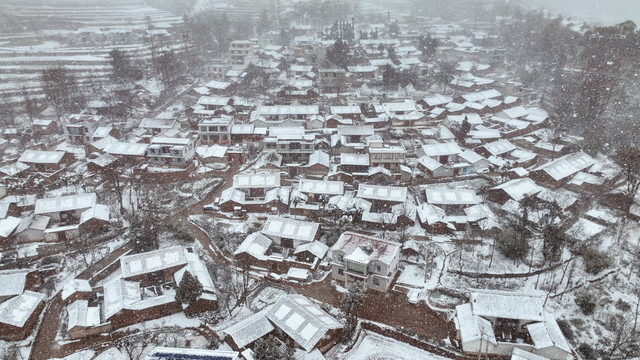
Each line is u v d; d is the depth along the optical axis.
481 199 79.06
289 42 192.88
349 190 82.38
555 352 47.72
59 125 109.19
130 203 76.88
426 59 172.25
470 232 69.00
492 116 117.75
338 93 130.75
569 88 117.50
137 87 132.38
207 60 164.12
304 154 94.06
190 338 51.62
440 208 75.06
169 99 130.25
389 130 109.12
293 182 86.00
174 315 55.31
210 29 183.38
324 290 59.59
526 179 79.31
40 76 129.25
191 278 53.91
